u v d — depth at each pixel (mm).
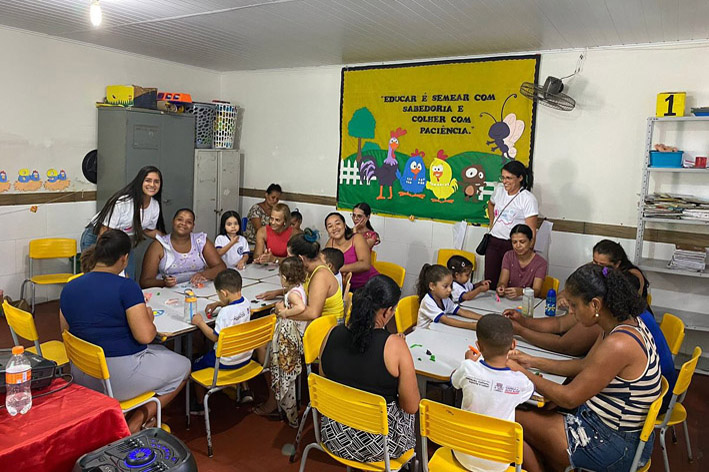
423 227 5809
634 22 3908
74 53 5617
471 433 2068
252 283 4133
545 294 4312
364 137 6109
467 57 5367
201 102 7082
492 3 3590
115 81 6035
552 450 2373
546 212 5113
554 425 2383
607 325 2332
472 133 5418
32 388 2045
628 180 4719
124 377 2707
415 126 5750
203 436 3281
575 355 2857
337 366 2352
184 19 4406
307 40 5000
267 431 3367
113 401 2049
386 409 2166
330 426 2389
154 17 4383
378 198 6082
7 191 5246
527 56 5051
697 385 4227
